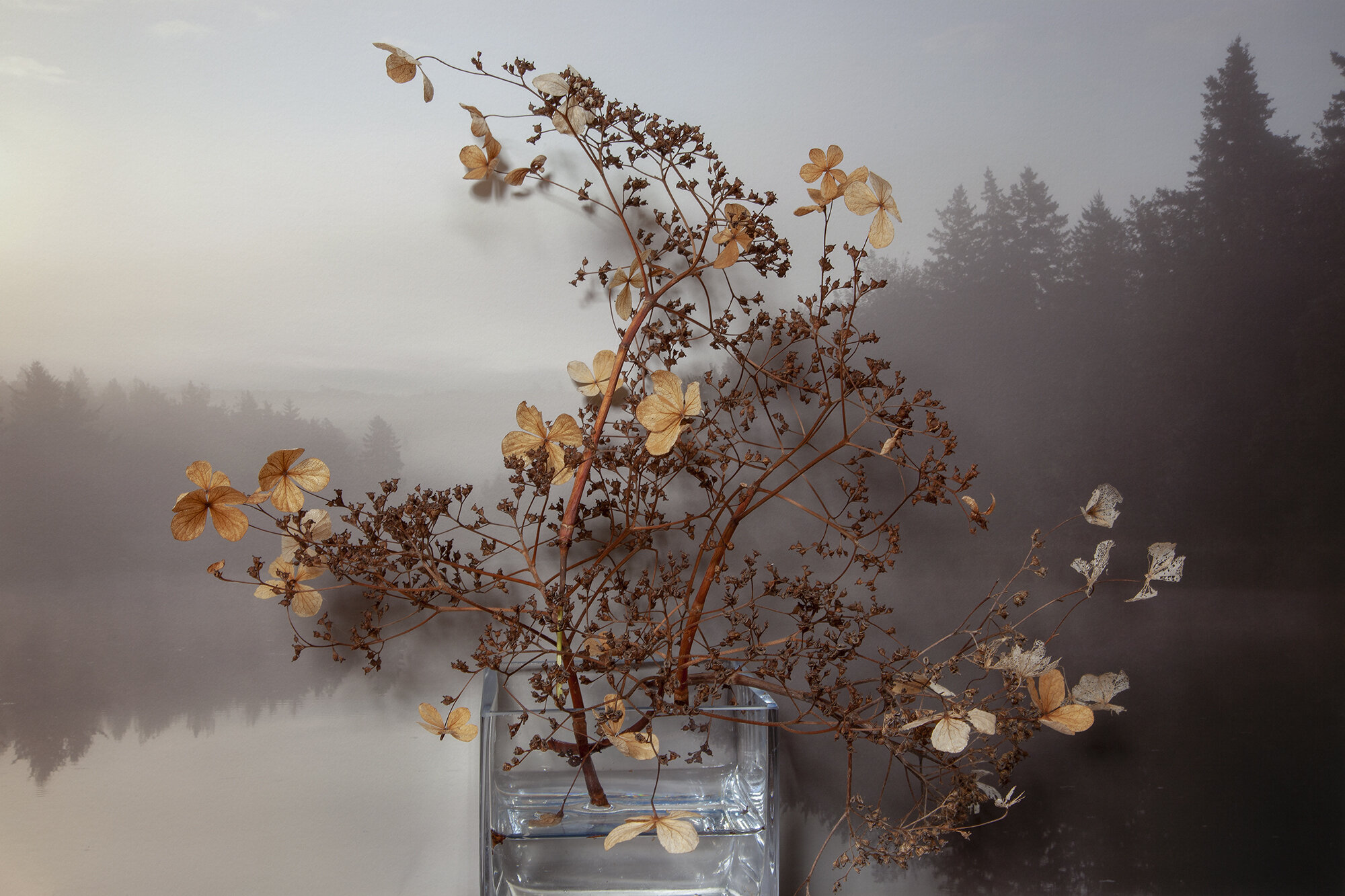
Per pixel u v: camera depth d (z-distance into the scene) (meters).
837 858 0.84
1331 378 0.91
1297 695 0.90
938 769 0.84
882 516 0.85
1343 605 0.90
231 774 0.78
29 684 0.76
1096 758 0.88
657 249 0.83
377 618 0.80
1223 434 0.90
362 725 0.80
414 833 0.80
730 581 0.75
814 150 0.72
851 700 0.74
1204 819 0.89
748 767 0.70
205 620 0.78
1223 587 0.89
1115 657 0.88
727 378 0.83
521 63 0.73
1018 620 0.87
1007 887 0.87
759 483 0.75
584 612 0.72
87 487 0.77
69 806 0.77
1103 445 0.89
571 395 0.82
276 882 0.78
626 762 0.69
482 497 0.81
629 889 0.69
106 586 0.77
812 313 0.75
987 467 0.87
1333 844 0.90
